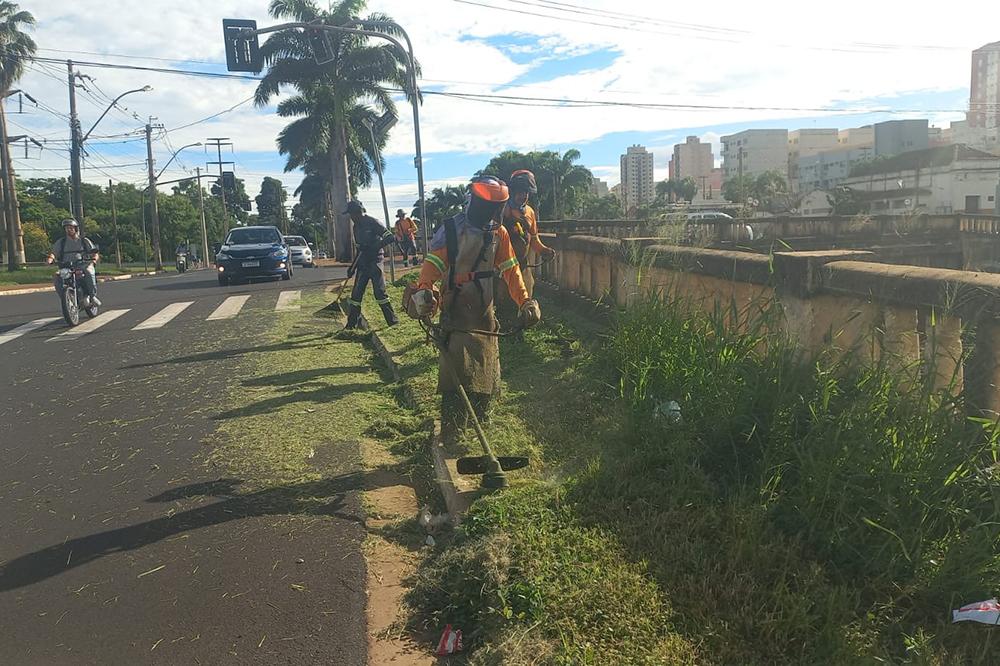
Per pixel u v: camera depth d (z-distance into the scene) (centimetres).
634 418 423
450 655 282
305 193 7388
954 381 304
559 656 254
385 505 421
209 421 588
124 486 456
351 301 980
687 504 336
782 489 329
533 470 415
